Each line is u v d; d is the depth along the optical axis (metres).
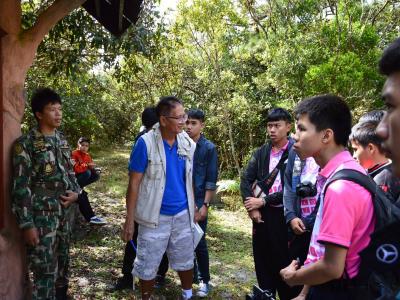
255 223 3.03
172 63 9.90
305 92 6.97
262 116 9.63
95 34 4.75
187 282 3.22
